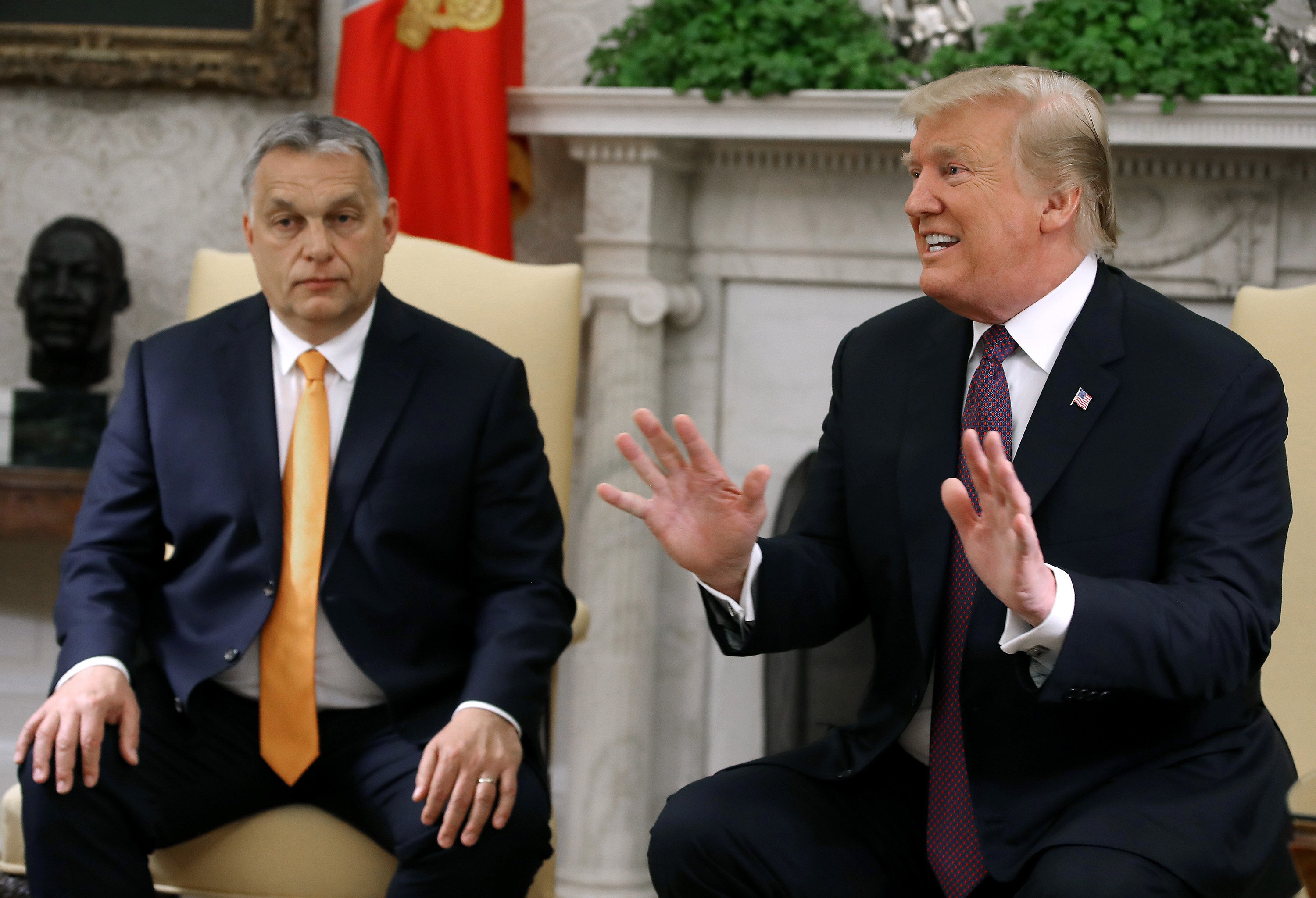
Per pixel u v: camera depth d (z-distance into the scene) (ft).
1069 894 5.06
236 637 6.82
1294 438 7.52
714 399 11.90
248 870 6.72
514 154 11.71
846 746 6.32
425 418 7.20
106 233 12.15
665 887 5.97
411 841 6.41
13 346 12.81
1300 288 7.77
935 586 6.00
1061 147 5.91
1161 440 5.77
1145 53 10.37
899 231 11.48
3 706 12.73
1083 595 5.15
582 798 11.64
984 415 6.11
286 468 7.09
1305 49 10.64
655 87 11.25
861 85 10.82
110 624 6.73
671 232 11.69
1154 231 11.02
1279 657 7.41
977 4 11.69
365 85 11.16
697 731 12.01
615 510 11.57
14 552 12.75
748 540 5.82
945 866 5.82
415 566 7.09
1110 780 5.64
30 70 12.45
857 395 6.66
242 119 12.62
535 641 6.90
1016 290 6.04
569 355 8.66
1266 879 5.36
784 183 11.64
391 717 6.84
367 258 7.14
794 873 5.80
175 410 7.25
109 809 6.31
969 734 5.80
